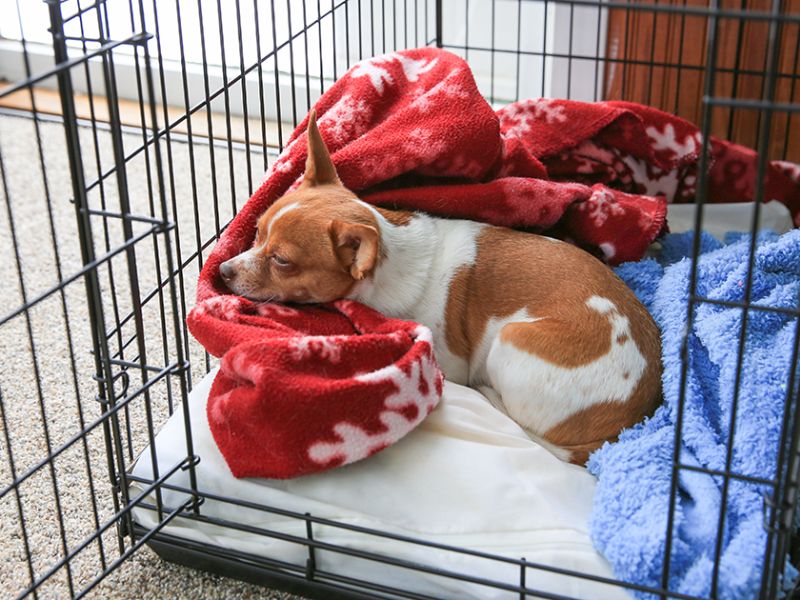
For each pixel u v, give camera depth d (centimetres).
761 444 67
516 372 73
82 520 74
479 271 78
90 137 135
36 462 79
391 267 77
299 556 68
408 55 90
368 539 66
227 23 135
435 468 68
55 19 55
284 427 65
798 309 50
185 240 112
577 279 75
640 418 73
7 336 96
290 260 74
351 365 68
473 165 82
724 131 115
